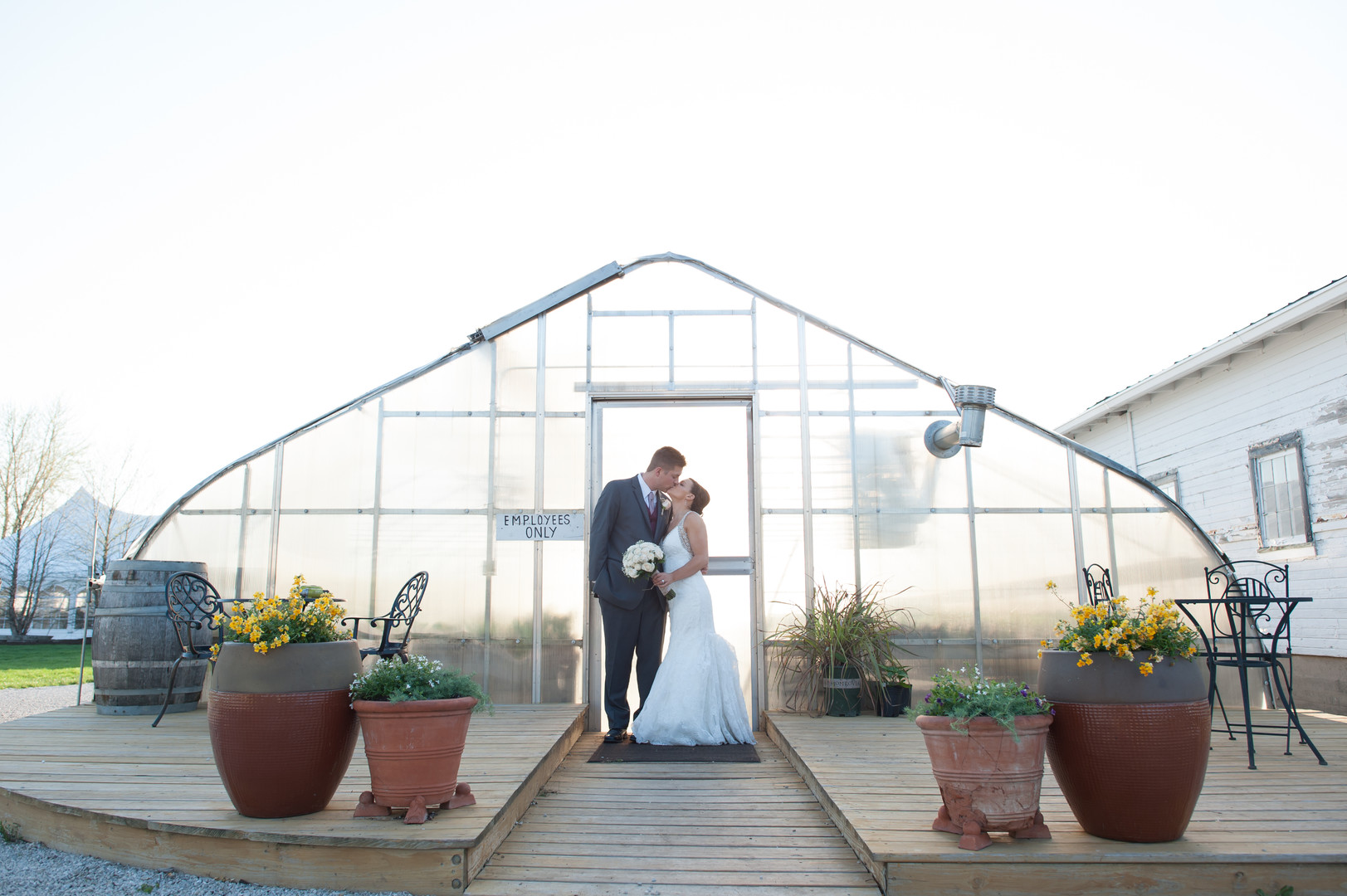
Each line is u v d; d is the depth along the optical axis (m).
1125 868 2.71
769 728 5.71
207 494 6.36
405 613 5.79
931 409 6.39
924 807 3.37
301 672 3.12
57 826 3.39
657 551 5.34
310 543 6.28
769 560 6.22
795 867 3.06
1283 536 8.47
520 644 6.17
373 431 6.40
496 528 6.29
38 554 24.03
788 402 6.43
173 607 5.62
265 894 2.82
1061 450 6.31
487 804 3.32
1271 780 3.93
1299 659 8.32
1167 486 10.47
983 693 2.90
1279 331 8.23
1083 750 2.87
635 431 6.48
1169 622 2.92
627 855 3.20
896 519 6.26
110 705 5.72
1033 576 6.18
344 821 3.09
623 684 5.59
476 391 6.47
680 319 6.56
